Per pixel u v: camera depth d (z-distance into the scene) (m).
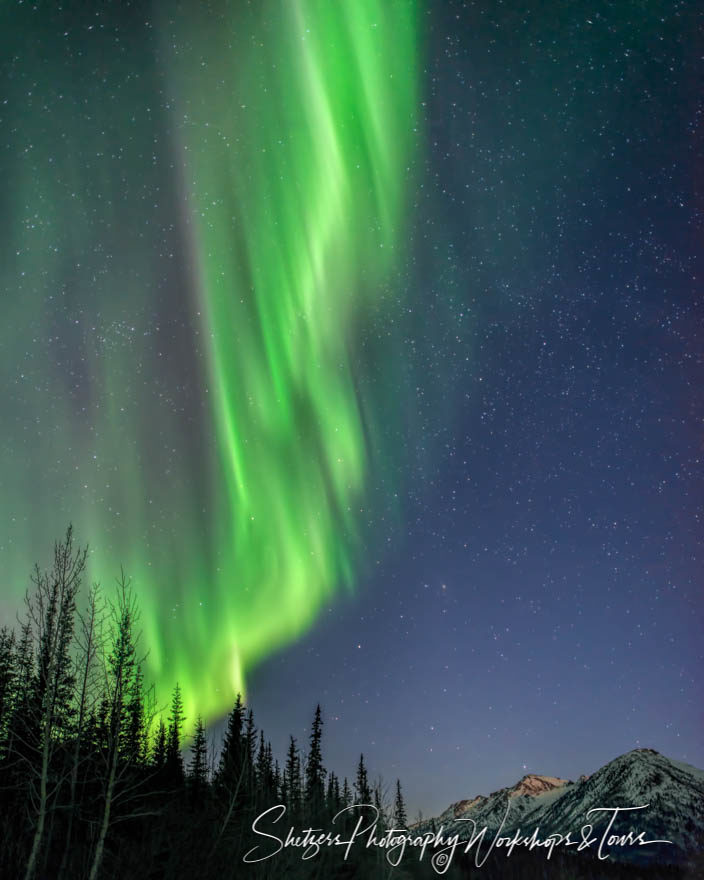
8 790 29.77
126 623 28.28
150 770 45.00
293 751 65.69
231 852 35.31
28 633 27.09
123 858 28.91
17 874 24.77
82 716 26.66
